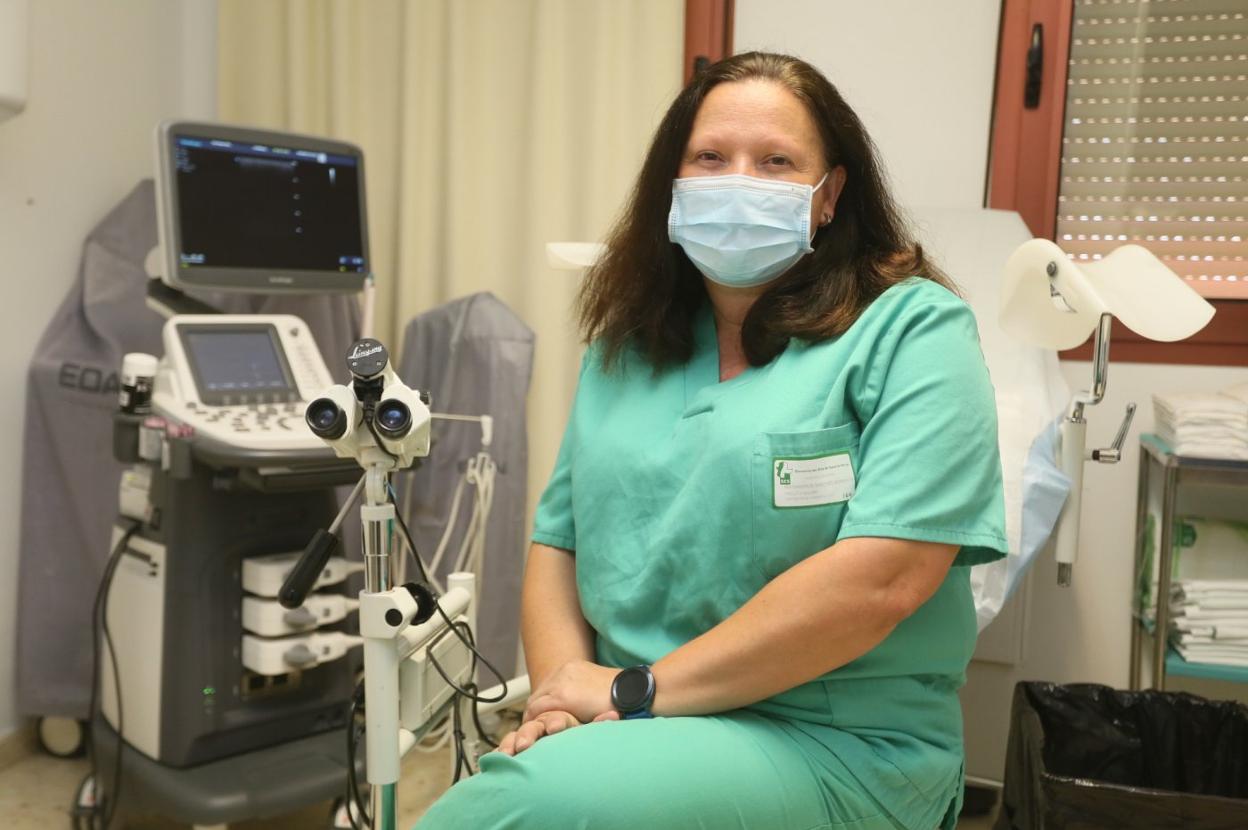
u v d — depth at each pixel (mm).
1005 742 2338
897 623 1216
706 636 1246
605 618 1411
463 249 2891
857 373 1312
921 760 1295
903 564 1202
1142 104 2629
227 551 2109
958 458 1236
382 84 2957
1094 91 2648
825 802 1218
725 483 1311
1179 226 2637
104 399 2516
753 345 1409
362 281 2559
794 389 1330
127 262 2682
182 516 2068
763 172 1430
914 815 1305
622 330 1566
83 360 2553
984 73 2660
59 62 2633
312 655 2127
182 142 2250
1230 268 2609
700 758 1149
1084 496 2623
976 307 2285
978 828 2340
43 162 2600
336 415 1217
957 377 1272
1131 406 1877
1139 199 2652
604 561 1424
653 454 1415
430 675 1397
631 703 1233
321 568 1298
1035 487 1850
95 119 2768
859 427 1328
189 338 2197
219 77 3049
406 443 1233
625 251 1587
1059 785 1722
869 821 1250
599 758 1124
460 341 2764
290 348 2326
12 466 2564
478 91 2867
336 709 2291
